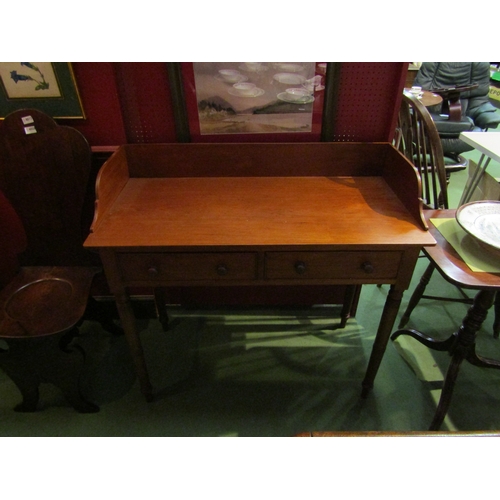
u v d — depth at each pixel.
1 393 1.57
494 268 1.08
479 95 3.81
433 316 1.95
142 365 1.41
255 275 1.15
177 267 1.12
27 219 1.47
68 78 1.30
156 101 1.37
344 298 1.78
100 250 1.09
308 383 1.60
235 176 1.46
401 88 1.34
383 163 1.42
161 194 1.33
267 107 1.38
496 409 1.50
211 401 1.53
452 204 2.96
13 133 1.32
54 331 1.26
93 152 1.44
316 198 1.30
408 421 1.46
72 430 1.43
